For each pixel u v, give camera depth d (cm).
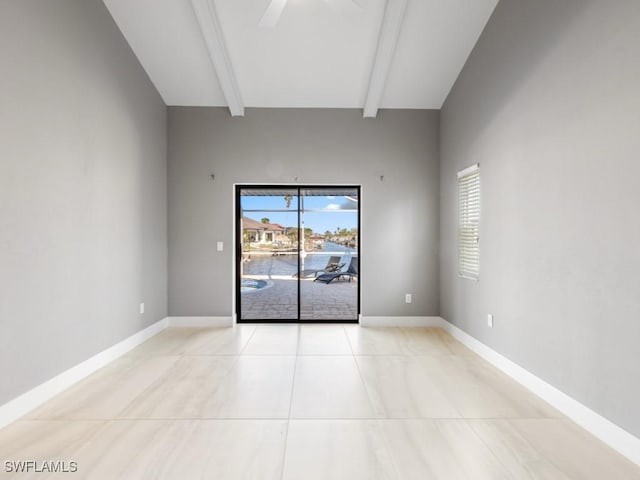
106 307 373
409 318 530
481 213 398
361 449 225
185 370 356
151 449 223
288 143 527
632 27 212
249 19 381
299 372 351
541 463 211
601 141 235
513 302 337
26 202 270
